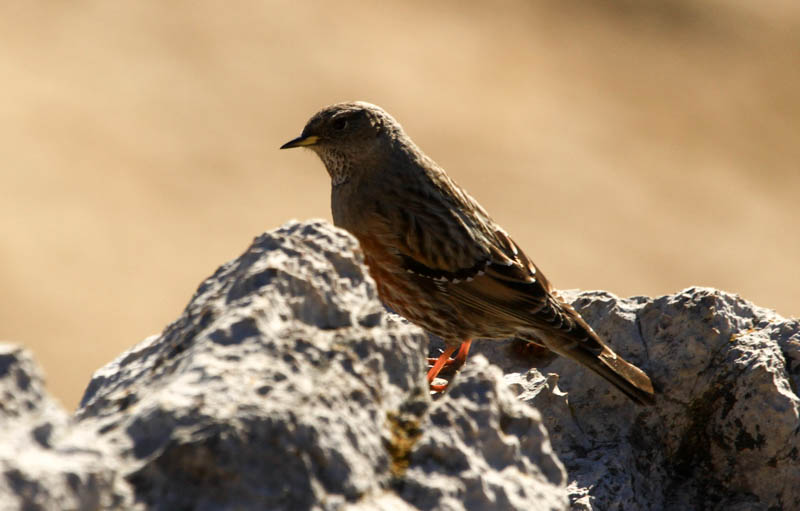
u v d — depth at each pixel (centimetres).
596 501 784
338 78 4678
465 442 581
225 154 4038
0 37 4375
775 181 4481
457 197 1087
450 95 4719
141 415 517
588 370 914
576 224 4003
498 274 1033
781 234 4141
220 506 495
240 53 4684
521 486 580
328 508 515
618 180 4303
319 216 3791
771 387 826
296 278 605
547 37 5316
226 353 556
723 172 4478
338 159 1086
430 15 5344
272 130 4238
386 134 1072
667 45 5400
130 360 662
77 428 489
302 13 5106
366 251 1084
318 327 605
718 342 871
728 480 845
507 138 4472
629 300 948
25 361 488
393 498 546
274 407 526
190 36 4709
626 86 5019
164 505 488
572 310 950
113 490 474
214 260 3441
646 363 891
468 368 616
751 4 5834
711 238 4031
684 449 868
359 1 5334
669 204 4216
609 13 5572
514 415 613
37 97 4066
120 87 4262
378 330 616
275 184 3941
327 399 552
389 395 599
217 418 511
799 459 816
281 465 512
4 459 443
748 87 5138
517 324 1001
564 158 4409
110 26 4631
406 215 1055
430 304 1065
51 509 440
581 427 872
